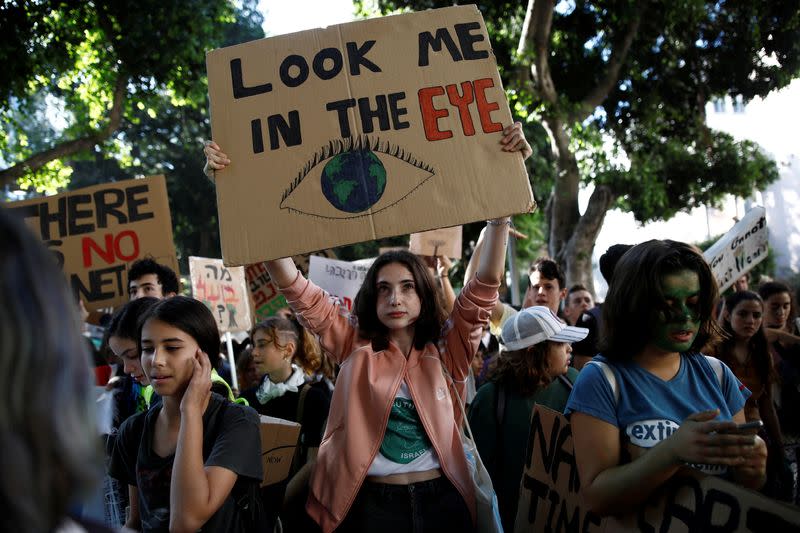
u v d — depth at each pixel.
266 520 2.60
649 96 16.55
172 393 2.49
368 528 2.80
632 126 17.34
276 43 2.95
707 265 2.23
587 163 15.55
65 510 0.83
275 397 4.21
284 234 2.75
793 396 4.81
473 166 2.79
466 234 18.11
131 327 3.18
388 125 2.84
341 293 6.49
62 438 0.80
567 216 15.49
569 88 16.11
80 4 14.23
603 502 2.09
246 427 2.52
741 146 17.12
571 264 15.06
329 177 2.79
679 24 15.59
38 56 14.32
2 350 0.77
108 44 15.34
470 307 3.05
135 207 5.81
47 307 0.81
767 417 4.36
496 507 2.91
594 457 2.16
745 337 4.41
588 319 4.55
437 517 2.82
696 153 16.91
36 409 0.78
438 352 3.10
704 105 16.89
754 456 1.84
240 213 2.78
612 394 2.22
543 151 21.52
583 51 15.95
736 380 2.38
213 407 2.56
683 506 2.08
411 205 2.76
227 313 6.73
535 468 2.76
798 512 1.81
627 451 2.18
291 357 4.27
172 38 15.00
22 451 0.78
